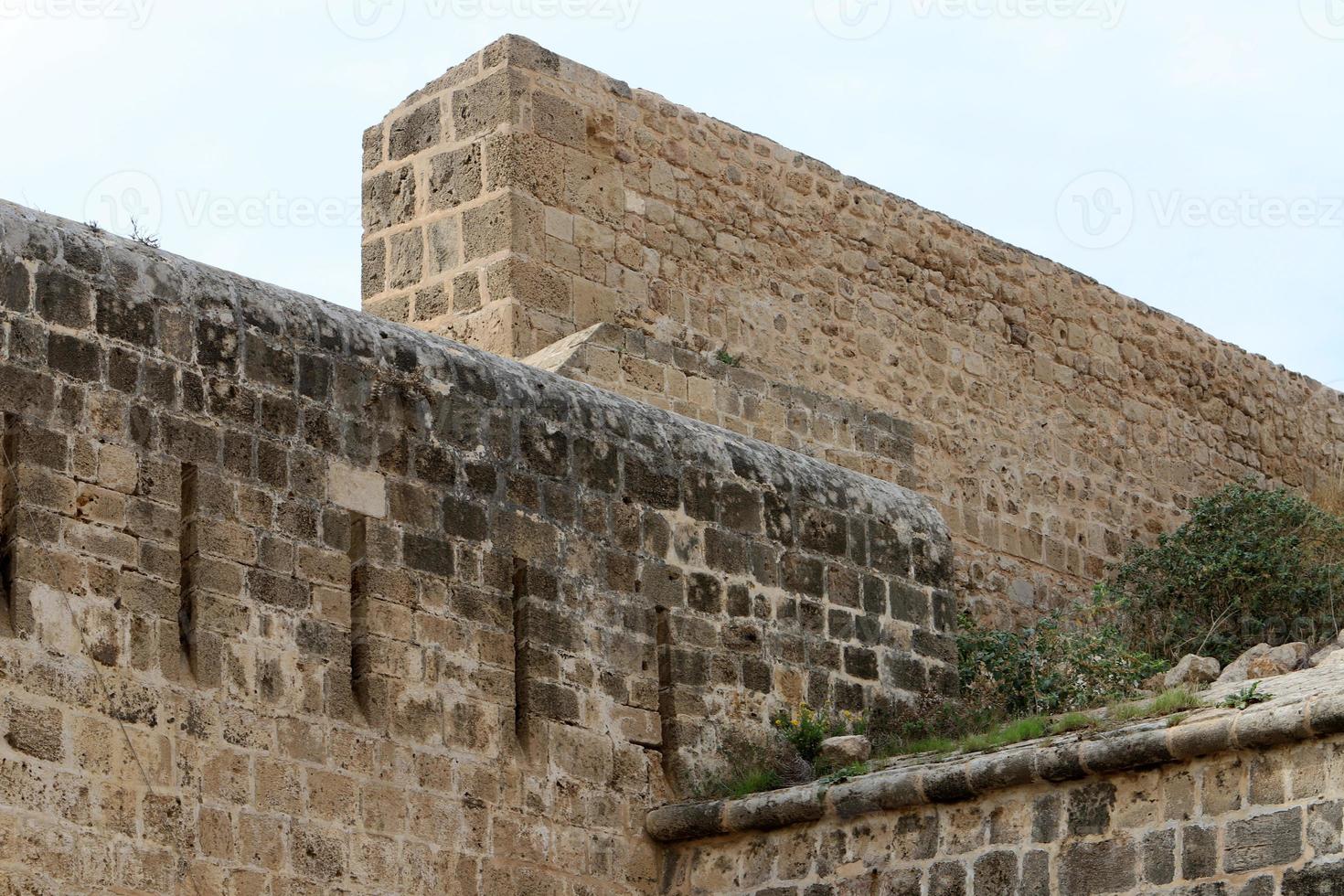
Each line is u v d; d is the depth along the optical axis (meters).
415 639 14.58
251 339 14.18
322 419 14.44
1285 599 21.31
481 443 15.36
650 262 19.52
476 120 19.16
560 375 16.84
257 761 13.52
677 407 18.66
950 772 14.58
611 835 15.44
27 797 12.38
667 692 16.12
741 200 20.39
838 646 17.33
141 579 13.23
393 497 14.70
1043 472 22.36
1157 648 21.33
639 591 16.11
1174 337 24.53
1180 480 24.05
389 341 15.05
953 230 22.28
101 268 13.51
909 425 20.77
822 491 17.69
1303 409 26.36
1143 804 13.91
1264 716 13.42
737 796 15.65
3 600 12.67
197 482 13.66
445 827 14.41
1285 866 13.24
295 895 13.49
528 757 15.05
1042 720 15.33
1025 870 14.24
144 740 13.00
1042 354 22.80
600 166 19.42
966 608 21.00
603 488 16.08
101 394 13.30
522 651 15.27
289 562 14.01
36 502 12.84
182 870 12.98
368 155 19.89
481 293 18.72
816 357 20.53
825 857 15.12
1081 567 22.44
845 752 16.11
